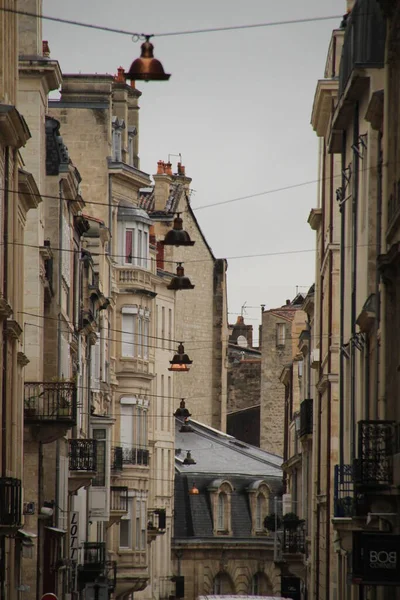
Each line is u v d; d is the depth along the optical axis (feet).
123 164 627.05
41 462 400.67
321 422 440.04
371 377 302.45
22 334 359.46
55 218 431.43
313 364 451.12
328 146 377.30
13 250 332.19
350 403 334.85
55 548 423.23
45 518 403.75
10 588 339.77
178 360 495.00
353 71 308.81
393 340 270.26
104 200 618.44
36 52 408.67
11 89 331.77
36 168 404.98
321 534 438.81
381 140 302.86
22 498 354.13
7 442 334.44
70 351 464.65
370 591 292.20
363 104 320.91
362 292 315.99
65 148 435.12
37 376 400.67
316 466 454.40
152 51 233.14
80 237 499.51
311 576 481.05
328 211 416.05
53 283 428.15
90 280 529.04
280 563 577.02
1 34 320.09
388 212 275.39
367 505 269.44
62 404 391.65
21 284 354.74
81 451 476.54
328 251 404.16
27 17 408.26
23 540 362.74
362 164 321.11
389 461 260.62
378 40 307.78
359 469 260.83
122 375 641.81
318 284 453.58
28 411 388.57
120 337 644.69
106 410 609.01
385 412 270.26
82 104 616.80
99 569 524.11
